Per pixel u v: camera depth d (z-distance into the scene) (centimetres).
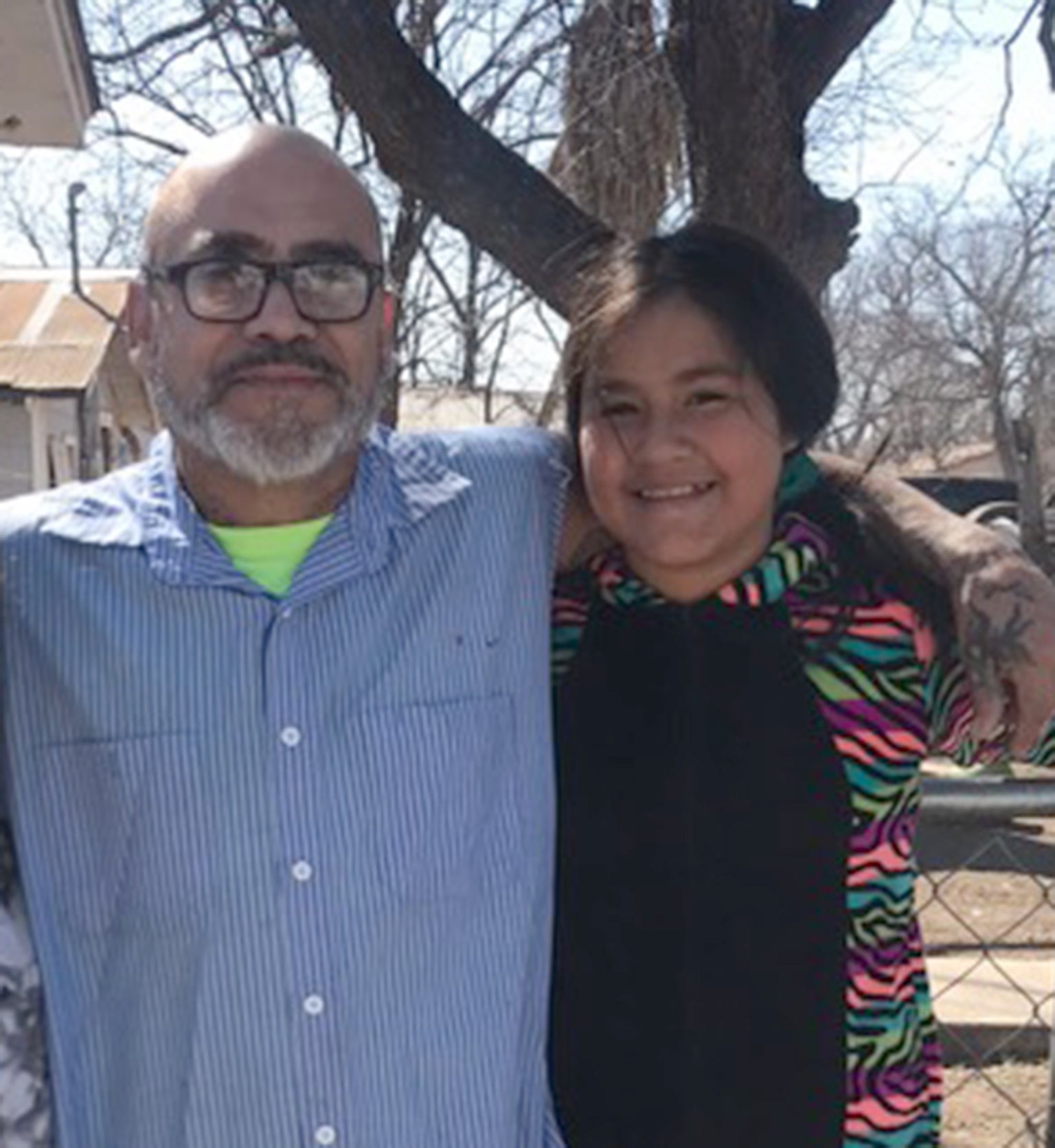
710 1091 239
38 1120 214
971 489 1666
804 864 241
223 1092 219
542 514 251
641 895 243
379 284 242
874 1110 242
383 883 223
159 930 220
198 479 238
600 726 249
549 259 415
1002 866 897
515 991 231
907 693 244
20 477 1200
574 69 564
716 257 244
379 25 408
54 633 227
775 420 244
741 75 421
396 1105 222
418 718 229
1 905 217
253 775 221
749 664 245
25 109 599
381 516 237
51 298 1268
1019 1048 567
